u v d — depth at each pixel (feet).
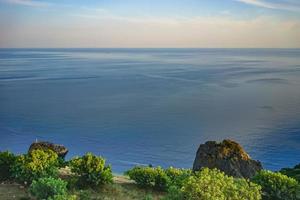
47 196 48.19
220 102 489.26
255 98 522.88
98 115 398.21
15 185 55.57
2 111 415.23
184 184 43.73
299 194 58.75
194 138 305.73
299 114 405.18
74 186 56.49
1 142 280.31
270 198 58.54
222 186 43.39
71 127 340.18
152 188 62.23
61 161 68.08
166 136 311.27
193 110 431.43
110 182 59.77
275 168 228.02
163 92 578.25
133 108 441.68
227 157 74.59
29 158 57.62
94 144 284.61
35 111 417.69
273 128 339.57
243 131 329.31
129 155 253.85
